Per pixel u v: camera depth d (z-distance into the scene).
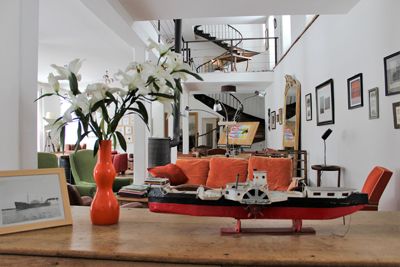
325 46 4.68
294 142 6.23
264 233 1.19
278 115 8.23
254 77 8.82
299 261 0.96
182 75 1.41
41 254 1.06
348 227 1.27
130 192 3.25
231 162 4.88
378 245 1.07
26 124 1.91
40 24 4.99
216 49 12.94
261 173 1.21
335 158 4.30
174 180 4.44
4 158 1.77
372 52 3.24
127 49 6.55
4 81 1.77
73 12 4.48
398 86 2.75
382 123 3.05
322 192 1.16
